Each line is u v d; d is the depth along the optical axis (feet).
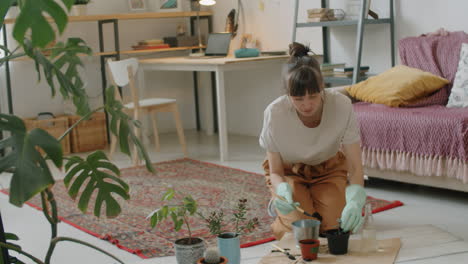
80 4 16.43
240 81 18.47
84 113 5.59
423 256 5.52
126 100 18.95
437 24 12.83
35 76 17.19
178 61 15.40
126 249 8.32
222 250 5.38
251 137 18.02
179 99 20.10
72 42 5.16
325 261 5.34
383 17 13.96
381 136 10.53
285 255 5.57
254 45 17.56
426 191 10.84
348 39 14.99
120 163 14.97
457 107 10.85
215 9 18.85
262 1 17.17
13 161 3.75
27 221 10.15
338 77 14.08
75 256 8.23
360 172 7.18
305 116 7.16
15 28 3.32
